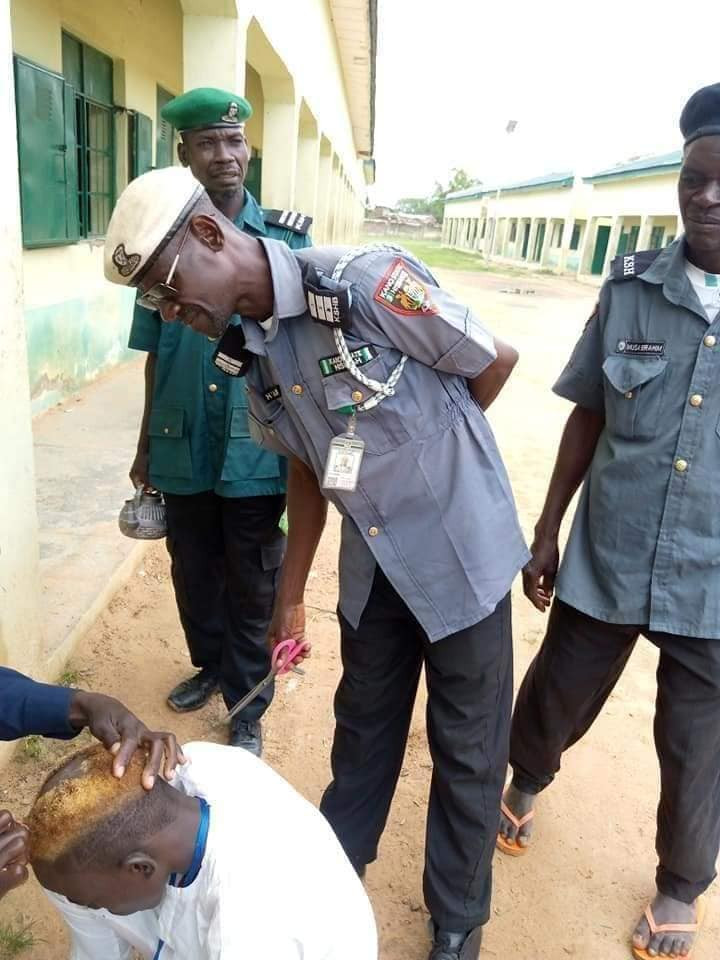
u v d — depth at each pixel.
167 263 1.38
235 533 2.48
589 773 2.82
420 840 2.47
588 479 2.10
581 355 2.08
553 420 7.84
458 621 1.75
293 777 2.67
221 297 1.45
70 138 5.87
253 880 1.28
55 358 6.07
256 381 1.71
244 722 2.73
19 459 2.47
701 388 1.82
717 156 1.65
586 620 2.09
